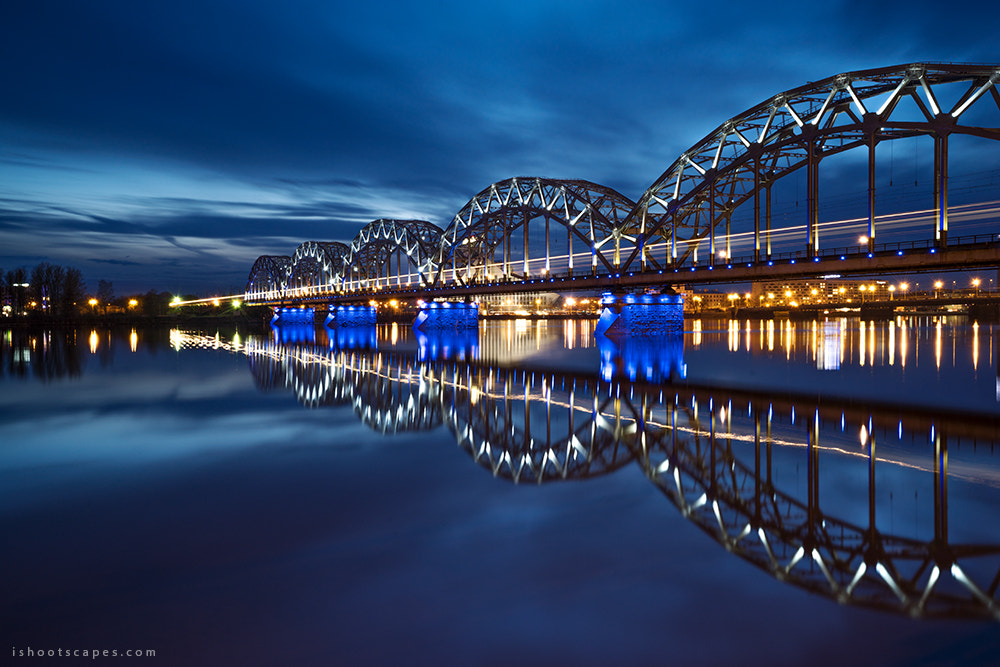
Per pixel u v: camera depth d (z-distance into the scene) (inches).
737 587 437.1
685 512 605.9
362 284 6756.9
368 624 387.9
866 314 6806.1
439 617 395.2
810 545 518.0
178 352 3070.9
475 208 4739.2
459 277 5012.3
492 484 711.7
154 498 655.1
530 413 1249.4
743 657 348.8
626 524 570.9
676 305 3722.9
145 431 1048.2
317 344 3764.8
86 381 1819.6
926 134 1936.5
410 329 6314.0
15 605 411.5
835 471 768.3
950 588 435.5
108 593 428.8
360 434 1028.5
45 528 561.0
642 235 3152.1
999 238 1692.9
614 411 1273.4
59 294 7721.5
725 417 1184.2
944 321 6565.0
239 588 437.4
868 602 414.3
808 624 386.0
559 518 587.2
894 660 345.4
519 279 4168.3
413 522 576.7
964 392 1502.2
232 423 1131.3
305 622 390.0
